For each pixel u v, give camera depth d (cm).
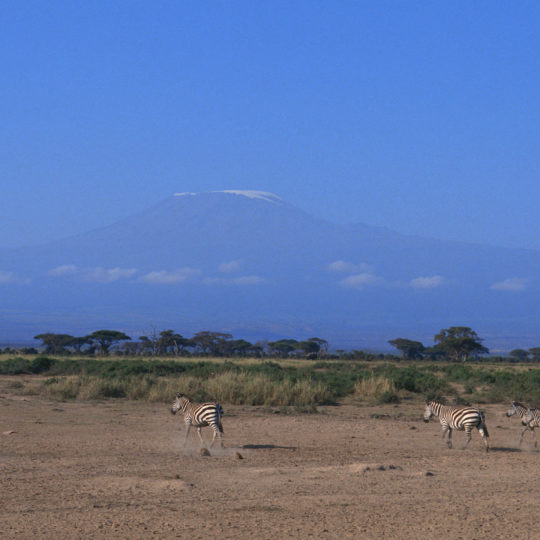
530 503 3177
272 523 2806
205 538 2597
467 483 3622
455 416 4931
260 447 4888
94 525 2753
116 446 4812
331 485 3525
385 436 5559
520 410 5262
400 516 2931
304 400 7925
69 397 8412
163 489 3391
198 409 4778
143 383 8612
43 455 4412
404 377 9694
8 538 2572
